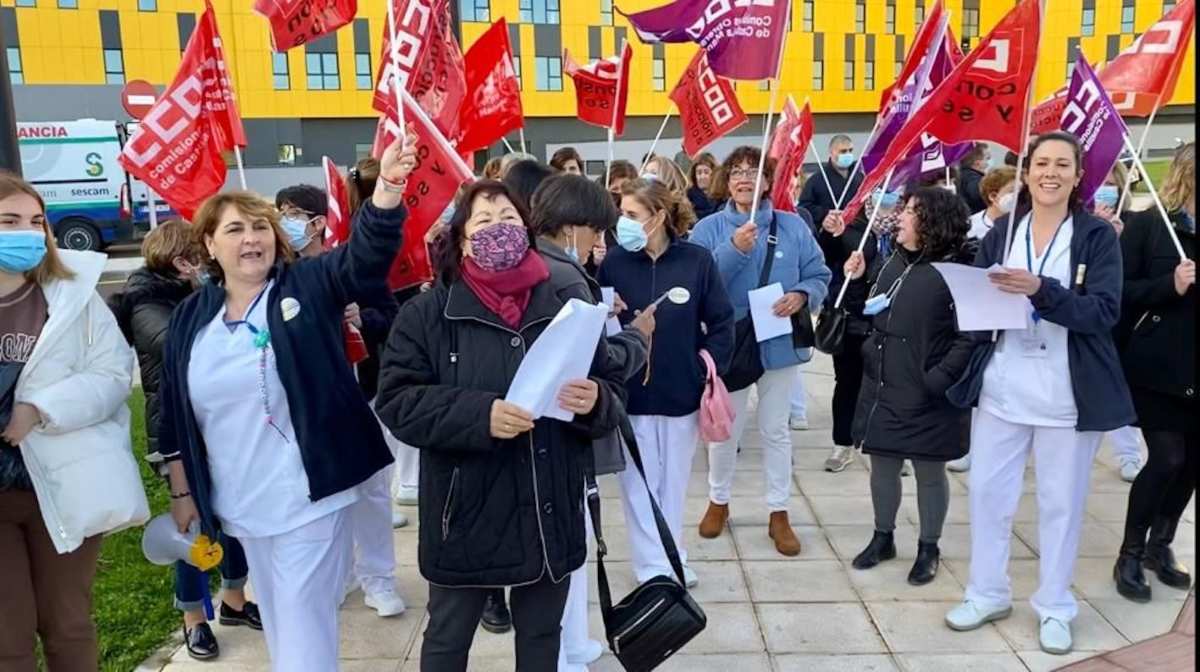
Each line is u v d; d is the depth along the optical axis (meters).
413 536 5.00
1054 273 3.55
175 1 32.31
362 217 2.78
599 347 2.75
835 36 40.34
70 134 21.34
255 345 2.82
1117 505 5.22
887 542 4.49
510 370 2.52
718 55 4.55
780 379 4.55
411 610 4.14
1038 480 3.70
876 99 41.50
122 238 22.11
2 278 2.74
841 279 5.89
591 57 36.72
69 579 2.87
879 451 4.17
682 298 3.79
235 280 2.89
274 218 2.95
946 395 3.84
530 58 36.03
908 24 41.25
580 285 2.72
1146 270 3.98
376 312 4.01
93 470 2.76
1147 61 4.85
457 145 4.44
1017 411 3.63
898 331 4.08
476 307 2.52
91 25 31.66
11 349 2.71
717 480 4.81
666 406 3.89
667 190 3.89
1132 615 3.93
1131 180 5.18
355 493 2.99
